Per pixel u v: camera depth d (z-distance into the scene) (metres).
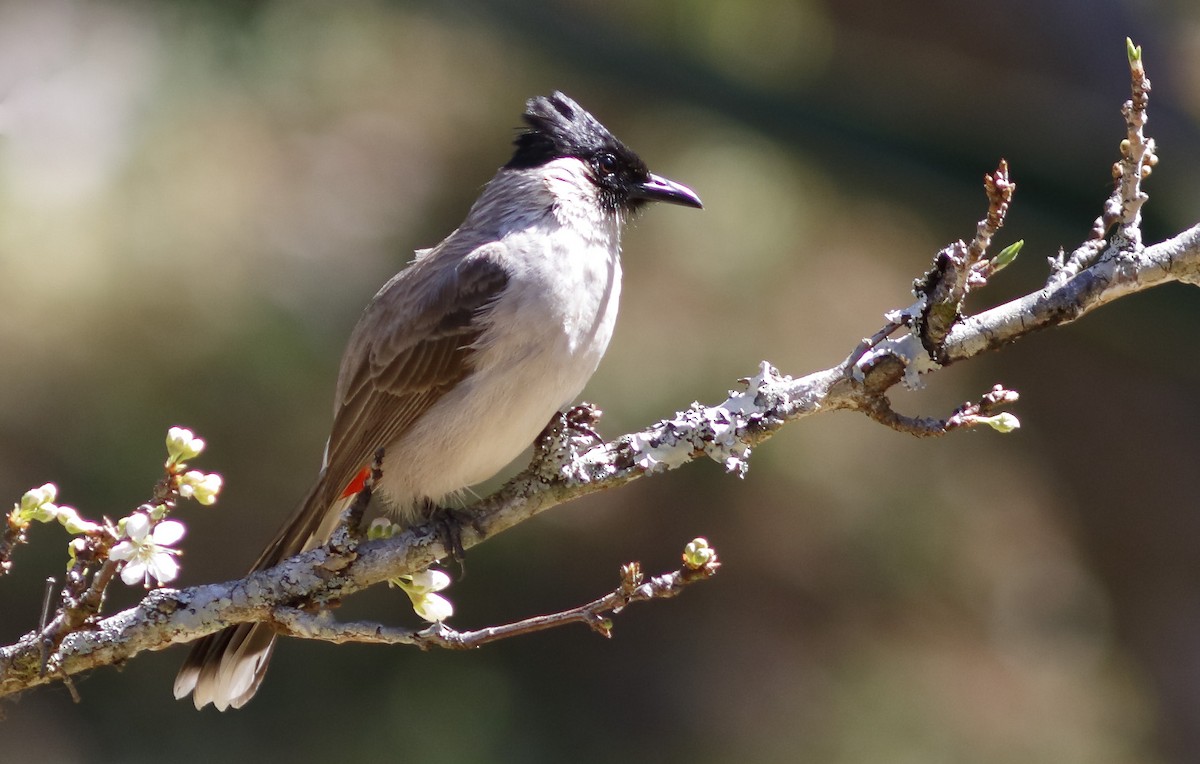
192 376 13.94
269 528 13.20
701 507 14.23
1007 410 14.84
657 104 12.99
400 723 12.44
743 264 14.61
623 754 12.73
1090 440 14.71
